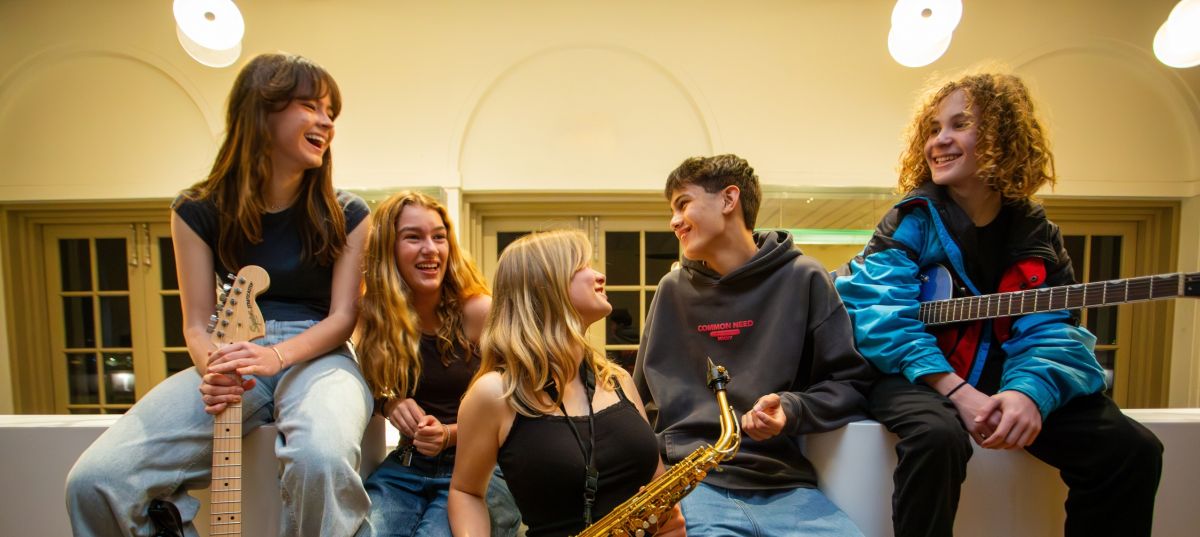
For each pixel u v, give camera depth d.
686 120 2.56
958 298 1.21
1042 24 2.51
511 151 2.56
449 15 2.50
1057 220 2.86
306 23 2.47
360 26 2.49
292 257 1.19
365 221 1.28
